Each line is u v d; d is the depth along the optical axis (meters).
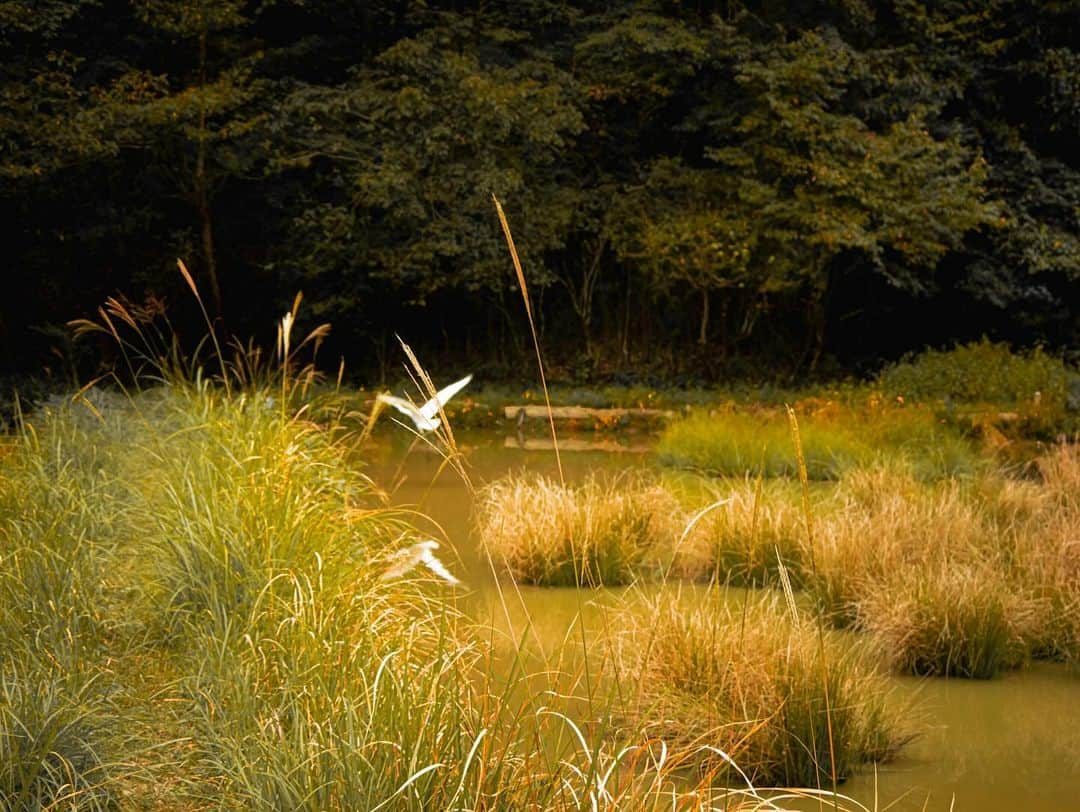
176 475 5.92
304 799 3.10
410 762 3.11
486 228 19.80
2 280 20.12
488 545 8.31
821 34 21.84
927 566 6.79
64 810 3.27
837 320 23.31
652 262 20.69
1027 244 22.45
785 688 4.70
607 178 22.25
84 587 4.96
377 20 22.08
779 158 20.66
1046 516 8.97
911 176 20.84
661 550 8.40
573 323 22.59
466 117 20.02
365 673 3.91
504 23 22.11
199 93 18.59
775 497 10.21
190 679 4.16
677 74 21.61
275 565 4.94
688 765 4.52
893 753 4.98
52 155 18.09
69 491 5.79
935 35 22.97
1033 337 23.41
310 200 20.19
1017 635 6.36
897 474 10.40
